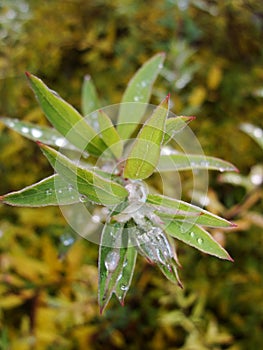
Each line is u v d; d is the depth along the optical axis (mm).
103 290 160
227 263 375
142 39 417
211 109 423
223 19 426
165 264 164
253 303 373
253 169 349
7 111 405
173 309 364
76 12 429
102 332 344
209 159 199
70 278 334
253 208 389
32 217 372
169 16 409
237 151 408
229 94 421
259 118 420
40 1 430
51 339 328
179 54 382
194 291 364
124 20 427
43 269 331
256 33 431
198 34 411
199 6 411
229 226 158
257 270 375
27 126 221
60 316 335
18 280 335
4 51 413
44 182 160
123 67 414
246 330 367
